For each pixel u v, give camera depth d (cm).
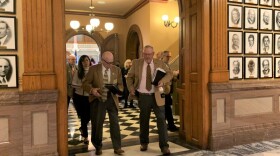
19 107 294
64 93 319
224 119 405
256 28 433
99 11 1060
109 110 381
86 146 420
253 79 432
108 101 374
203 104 392
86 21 1075
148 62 383
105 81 372
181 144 425
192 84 418
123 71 776
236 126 418
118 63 1026
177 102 651
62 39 315
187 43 426
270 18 446
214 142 392
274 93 454
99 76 370
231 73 413
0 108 285
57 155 313
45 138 308
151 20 840
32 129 301
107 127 539
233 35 412
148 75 381
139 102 388
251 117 432
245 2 422
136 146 417
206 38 389
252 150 392
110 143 434
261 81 436
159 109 380
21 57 297
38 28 300
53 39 312
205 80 391
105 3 925
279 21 455
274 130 451
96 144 377
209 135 397
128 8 1002
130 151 392
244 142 421
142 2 888
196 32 405
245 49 424
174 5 862
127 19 1100
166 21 855
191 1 416
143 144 395
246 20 424
